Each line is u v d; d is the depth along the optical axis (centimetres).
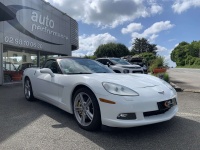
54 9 1606
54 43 1611
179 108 527
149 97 339
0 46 1074
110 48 5956
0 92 803
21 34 1229
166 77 1041
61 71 471
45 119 435
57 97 459
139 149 299
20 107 538
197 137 339
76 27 2073
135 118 327
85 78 380
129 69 1209
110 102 330
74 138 336
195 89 850
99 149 299
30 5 1311
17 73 1245
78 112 396
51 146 308
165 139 332
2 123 409
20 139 333
